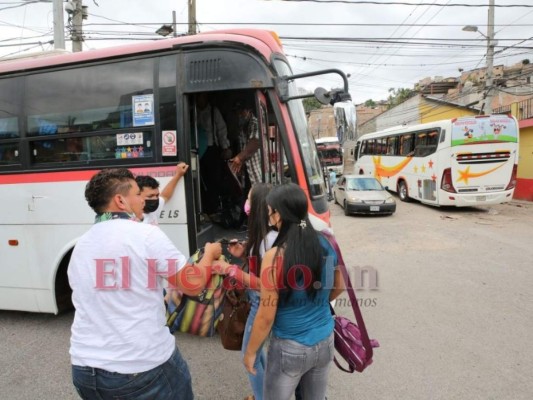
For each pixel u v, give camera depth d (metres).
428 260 7.21
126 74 3.82
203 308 2.47
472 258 7.29
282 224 2.05
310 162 3.95
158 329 1.86
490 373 3.40
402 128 16.36
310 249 1.95
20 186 4.05
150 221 3.35
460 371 3.44
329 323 2.17
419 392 3.14
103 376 1.73
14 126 4.07
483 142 12.14
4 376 3.46
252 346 2.05
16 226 4.11
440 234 9.59
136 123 3.79
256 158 4.19
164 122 3.72
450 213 12.93
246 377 3.38
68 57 3.96
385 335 4.16
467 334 4.14
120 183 1.87
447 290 5.54
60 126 3.97
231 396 3.12
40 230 4.05
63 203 3.96
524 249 7.91
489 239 8.91
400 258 7.42
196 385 3.27
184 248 3.74
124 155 3.83
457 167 12.34
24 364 3.65
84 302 1.78
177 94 3.68
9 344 4.04
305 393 2.26
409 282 5.93
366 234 9.84
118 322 1.75
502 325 4.35
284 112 3.62
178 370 1.95
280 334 2.08
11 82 4.08
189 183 3.70
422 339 4.05
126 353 1.74
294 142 3.66
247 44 3.58
